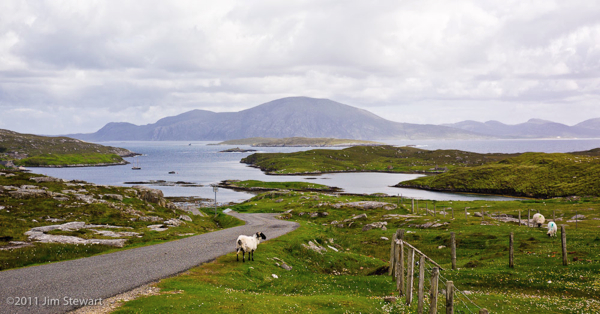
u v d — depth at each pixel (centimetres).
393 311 2381
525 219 7950
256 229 6812
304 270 4044
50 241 3912
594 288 2892
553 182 19838
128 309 1972
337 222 9288
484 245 5319
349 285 3241
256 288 2917
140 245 4350
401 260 2892
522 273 3466
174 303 2106
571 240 4731
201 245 4459
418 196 19800
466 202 12912
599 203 9931
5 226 4466
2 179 6825
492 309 2527
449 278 3500
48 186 7025
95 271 2950
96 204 6481
